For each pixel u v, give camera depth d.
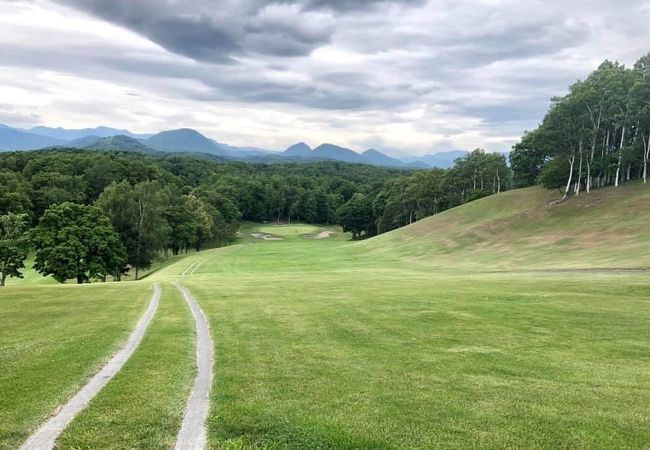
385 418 8.79
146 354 13.57
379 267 60.06
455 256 62.53
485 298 24.62
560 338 15.76
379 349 14.30
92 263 59.56
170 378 11.22
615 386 10.76
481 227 71.44
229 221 142.12
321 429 8.26
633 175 77.81
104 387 10.60
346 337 16.02
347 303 23.84
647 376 11.57
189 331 17.25
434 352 13.92
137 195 77.25
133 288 33.41
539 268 43.78
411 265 59.75
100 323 19.12
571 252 50.66
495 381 11.09
